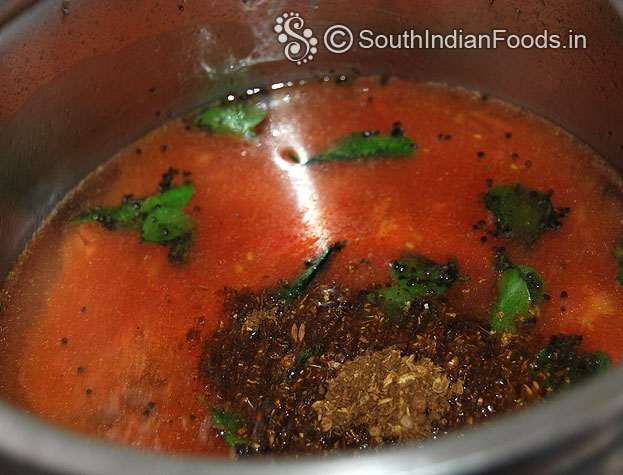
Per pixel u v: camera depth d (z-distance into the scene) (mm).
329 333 203
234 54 262
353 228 232
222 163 252
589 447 126
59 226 242
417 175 243
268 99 269
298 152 253
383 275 219
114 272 227
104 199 246
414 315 207
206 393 198
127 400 201
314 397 190
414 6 249
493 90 260
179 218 236
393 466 119
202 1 244
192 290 221
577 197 235
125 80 249
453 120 257
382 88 270
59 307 222
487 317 207
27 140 231
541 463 122
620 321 207
